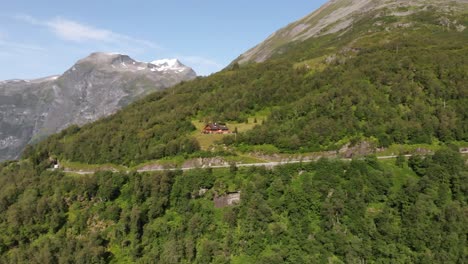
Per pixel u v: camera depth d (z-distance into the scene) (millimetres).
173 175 130625
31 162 177750
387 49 189250
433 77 151500
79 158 169250
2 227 137125
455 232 98688
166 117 174625
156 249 112750
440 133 130125
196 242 109812
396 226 102562
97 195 140250
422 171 116500
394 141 129625
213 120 166875
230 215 110250
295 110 149000
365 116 137375
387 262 95375
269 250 100625
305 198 108625
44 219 137250
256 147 136250
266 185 115812
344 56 197750
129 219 124750
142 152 152500
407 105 141875
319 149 128750
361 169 114312
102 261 114312
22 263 121500
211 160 136125
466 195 108750
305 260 96875
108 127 181375
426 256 94312
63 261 116125
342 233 101062
